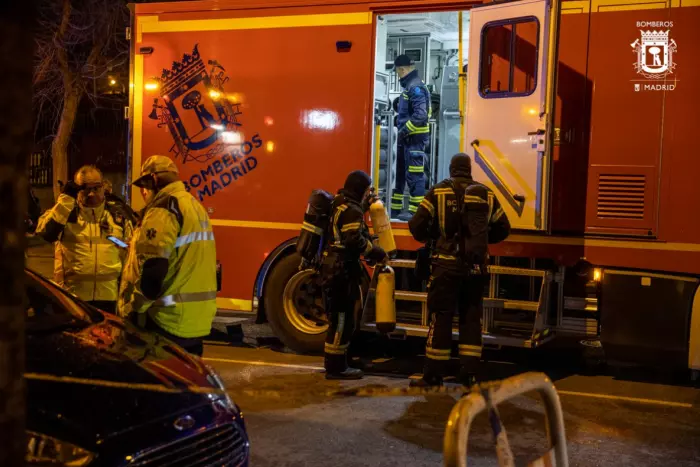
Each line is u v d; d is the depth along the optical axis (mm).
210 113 7129
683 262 5633
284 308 6812
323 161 6762
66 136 18906
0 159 1032
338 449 4246
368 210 6371
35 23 1072
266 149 6941
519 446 4348
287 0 6840
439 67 8750
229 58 7051
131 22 7391
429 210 5410
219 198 7121
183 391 2875
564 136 5969
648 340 5738
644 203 5734
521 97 5859
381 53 8102
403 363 6551
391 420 4812
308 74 6805
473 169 6109
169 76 7273
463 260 5301
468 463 4066
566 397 5465
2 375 1047
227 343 7281
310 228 6066
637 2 5750
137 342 3326
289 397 5320
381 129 8070
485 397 1736
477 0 6266
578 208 5926
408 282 6629
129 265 3959
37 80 19422
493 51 6078
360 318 6566
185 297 3912
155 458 2582
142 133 7398
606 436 4582
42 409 2521
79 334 3268
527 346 5664
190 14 7180
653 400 5422
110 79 20203
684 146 5629
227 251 7086
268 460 4047
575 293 6012
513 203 5918
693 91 5609
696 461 4172
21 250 1060
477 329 5398
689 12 5621
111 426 2535
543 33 5680
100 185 5191
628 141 5785
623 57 5801
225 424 2893
